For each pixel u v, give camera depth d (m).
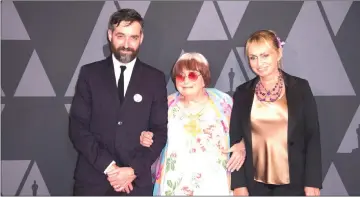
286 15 2.57
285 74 2.15
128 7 2.57
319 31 2.58
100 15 2.57
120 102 2.08
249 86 2.17
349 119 2.58
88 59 2.57
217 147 2.09
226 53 2.57
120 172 1.98
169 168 2.07
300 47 2.58
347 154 2.59
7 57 2.57
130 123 2.05
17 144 2.58
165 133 2.07
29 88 2.57
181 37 2.58
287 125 2.04
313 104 2.08
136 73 2.13
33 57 2.57
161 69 2.57
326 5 2.57
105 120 2.05
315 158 2.03
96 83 2.08
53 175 2.59
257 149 2.10
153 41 2.57
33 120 2.58
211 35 2.58
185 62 2.14
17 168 2.59
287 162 2.07
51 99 2.58
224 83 2.58
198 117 2.13
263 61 2.03
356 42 2.58
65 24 2.57
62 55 2.57
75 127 2.04
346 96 2.58
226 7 2.57
